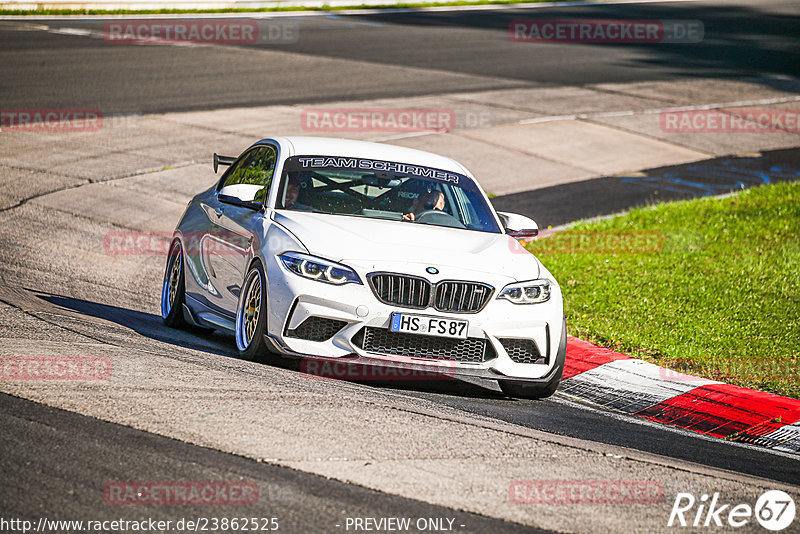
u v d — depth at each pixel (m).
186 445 17.38
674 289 37.84
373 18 137.25
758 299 36.66
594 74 101.06
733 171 67.06
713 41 133.00
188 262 30.33
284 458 17.17
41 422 17.89
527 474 17.98
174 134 65.19
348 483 16.36
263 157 29.77
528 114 79.69
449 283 23.94
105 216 47.91
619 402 26.77
